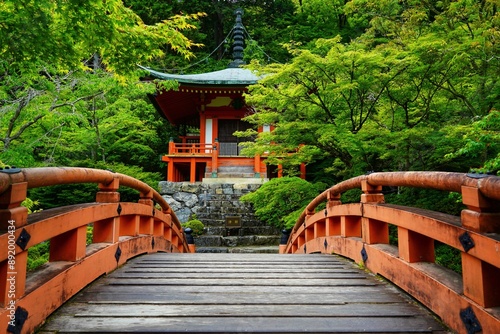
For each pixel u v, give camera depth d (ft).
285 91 21.11
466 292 5.68
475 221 5.44
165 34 13.44
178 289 8.21
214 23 82.58
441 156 20.30
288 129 21.36
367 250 10.50
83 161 38.09
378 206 9.50
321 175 42.52
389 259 8.82
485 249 5.14
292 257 13.75
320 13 63.41
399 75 18.34
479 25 17.72
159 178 46.96
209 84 44.70
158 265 11.46
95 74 27.94
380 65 17.88
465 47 16.65
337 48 18.60
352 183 12.03
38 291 5.96
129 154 56.24
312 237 19.11
